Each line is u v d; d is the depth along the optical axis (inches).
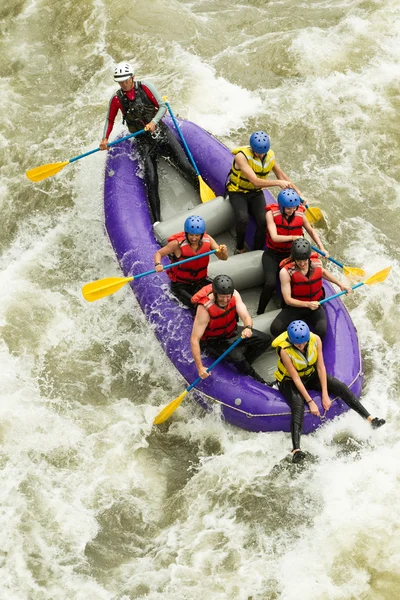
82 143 1346.0
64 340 1051.3
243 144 1312.7
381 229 1178.0
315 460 888.9
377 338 1021.8
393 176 1259.8
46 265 1155.9
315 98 1386.6
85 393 991.0
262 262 991.0
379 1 1557.6
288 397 885.2
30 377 1008.2
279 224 959.6
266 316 960.3
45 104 1437.0
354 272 982.4
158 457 920.9
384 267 1113.4
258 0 1608.0
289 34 1507.1
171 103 1389.0
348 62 1445.6
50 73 1494.8
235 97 1398.9
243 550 823.7
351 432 899.4
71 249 1176.2
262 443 903.1
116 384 1000.9
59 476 900.0
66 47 1541.6
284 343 861.2
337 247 1153.4
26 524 855.1
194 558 822.5
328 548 812.0
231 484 880.9
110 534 851.4
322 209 1202.0
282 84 1418.6
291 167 1280.8
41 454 920.9
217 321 884.6
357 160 1286.9
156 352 1019.3
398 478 861.8
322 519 837.2
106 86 1450.5
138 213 1085.1
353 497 850.8
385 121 1343.5
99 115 1392.7
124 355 1029.8
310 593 779.4
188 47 1501.0
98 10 1587.1
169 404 920.9
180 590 796.6
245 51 1485.0
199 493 879.1
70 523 858.1
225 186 1071.0
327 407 879.1
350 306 1061.8
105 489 889.5
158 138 1124.5
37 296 1104.8
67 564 824.9
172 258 959.6
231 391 908.0
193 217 911.7
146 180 1117.1
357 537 815.1
